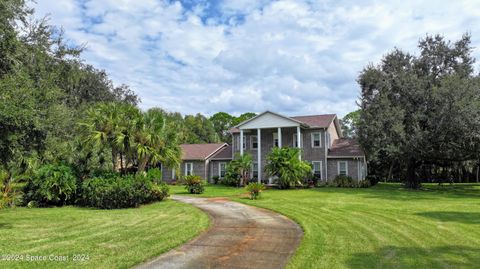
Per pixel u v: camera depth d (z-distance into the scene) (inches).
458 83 866.8
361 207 550.9
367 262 236.8
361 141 1043.9
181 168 1342.3
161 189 674.2
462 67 1029.8
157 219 435.8
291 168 996.6
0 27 417.4
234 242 305.3
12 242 303.3
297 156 1029.8
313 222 401.7
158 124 693.3
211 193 871.1
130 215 476.1
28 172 607.5
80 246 286.2
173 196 780.6
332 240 305.3
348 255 255.1
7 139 343.6
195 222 408.5
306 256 252.1
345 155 1139.9
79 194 628.1
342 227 368.5
